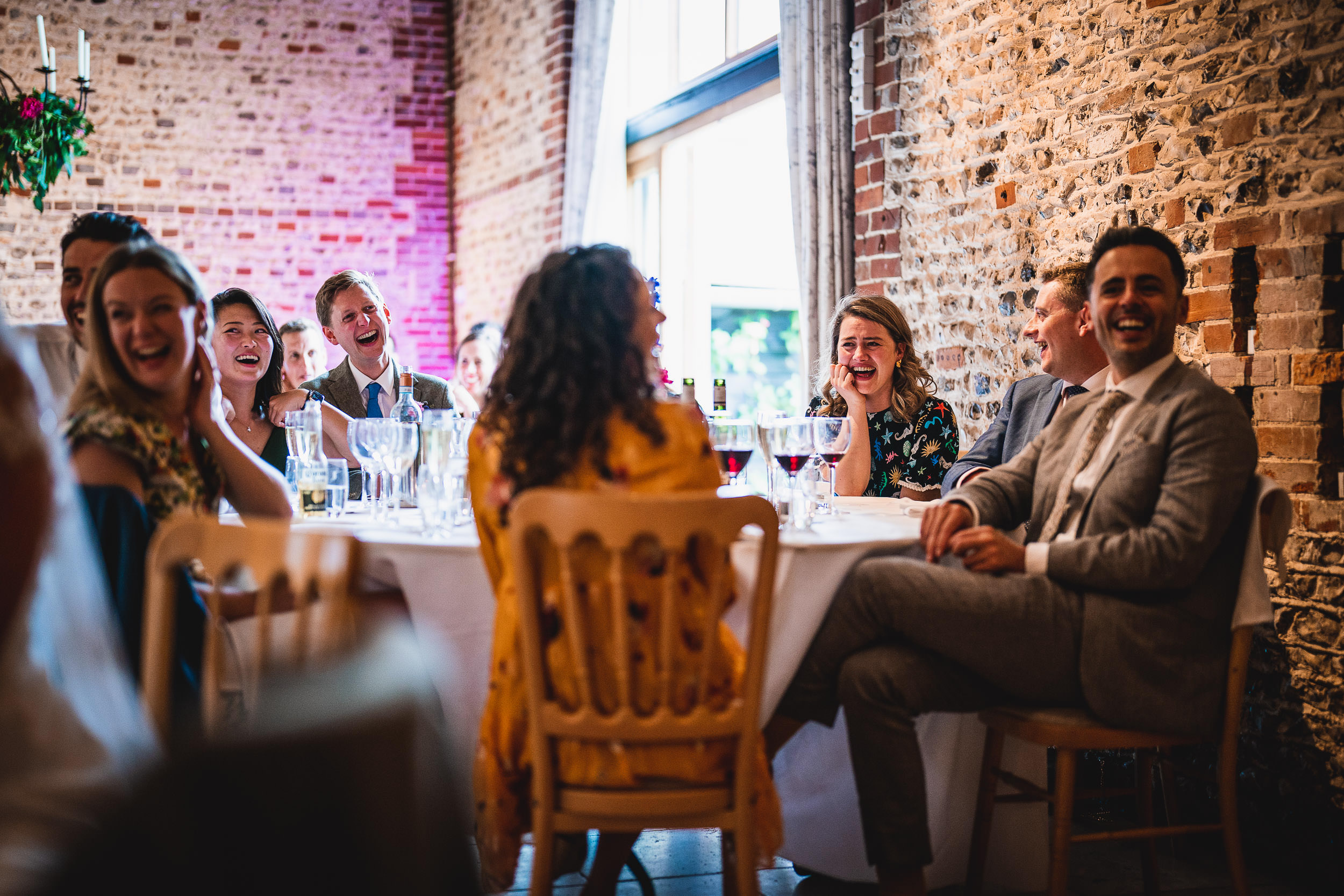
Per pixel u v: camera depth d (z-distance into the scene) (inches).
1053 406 109.2
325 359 183.6
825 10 152.3
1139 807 84.2
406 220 300.4
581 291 62.5
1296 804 92.4
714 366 223.8
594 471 62.0
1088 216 115.6
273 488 78.7
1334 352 89.7
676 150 222.4
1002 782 87.6
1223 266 100.0
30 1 264.5
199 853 18.1
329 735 18.5
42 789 31.5
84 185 271.1
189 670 63.1
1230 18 99.0
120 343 68.2
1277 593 94.5
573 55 241.6
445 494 81.7
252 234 285.6
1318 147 91.3
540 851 61.0
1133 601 73.9
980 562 76.8
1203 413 73.9
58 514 33.6
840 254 153.6
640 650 61.1
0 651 30.1
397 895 18.6
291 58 287.4
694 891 88.0
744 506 57.7
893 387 119.2
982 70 129.7
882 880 73.5
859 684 73.6
